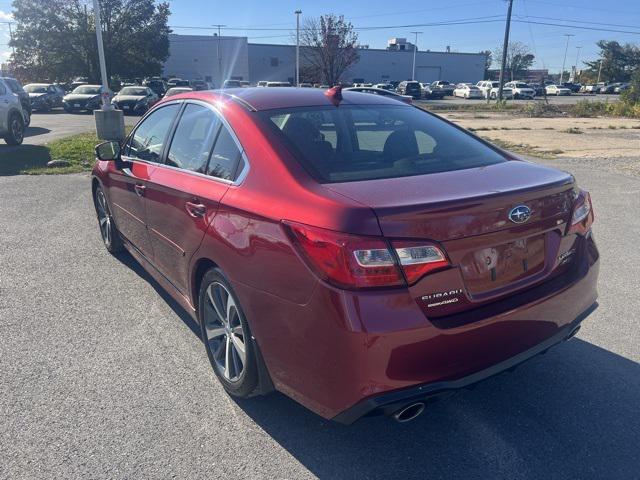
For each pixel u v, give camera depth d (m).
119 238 5.44
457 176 2.83
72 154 12.33
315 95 3.65
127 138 4.84
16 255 5.65
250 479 2.58
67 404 3.14
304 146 2.96
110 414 3.06
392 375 2.31
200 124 3.60
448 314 2.43
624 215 7.34
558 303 2.80
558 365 3.55
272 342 2.66
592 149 15.47
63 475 2.59
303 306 2.44
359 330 2.25
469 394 3.26
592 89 80.62
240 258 2.78
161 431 2.92
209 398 3.22
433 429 2.94
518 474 2.60
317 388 2.47
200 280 3.43
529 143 17.34
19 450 2.76
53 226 6.70
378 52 80.25
